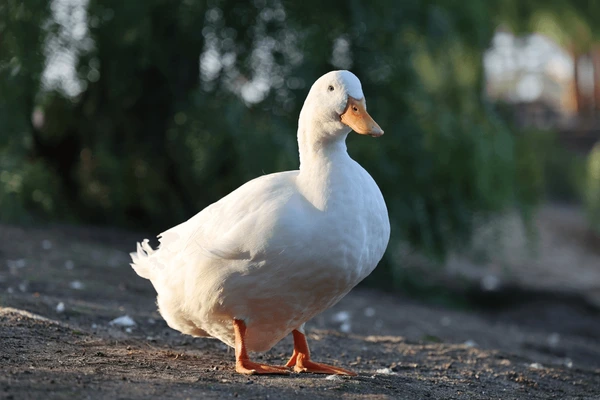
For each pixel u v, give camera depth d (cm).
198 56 1411
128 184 1409
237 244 460
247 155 1241
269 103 1327
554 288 1622
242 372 488
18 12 1192
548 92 3934
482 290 1541
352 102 472
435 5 1412
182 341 635
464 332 962
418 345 725
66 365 477
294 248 454
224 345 632
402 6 1342
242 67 1373
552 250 2088
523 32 1955
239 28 1391
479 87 1511
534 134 1634
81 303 730
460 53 1483
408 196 1391
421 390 506
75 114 1428
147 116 1441
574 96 3644
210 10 1387
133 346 579
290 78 1319
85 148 1424
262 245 454
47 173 1313
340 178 467
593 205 2406
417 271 1600
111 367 483
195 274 484
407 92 1380
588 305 1473
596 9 2188
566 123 3366
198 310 498
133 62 1370
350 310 1010
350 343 705
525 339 988
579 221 2488
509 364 670
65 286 817
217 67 1396
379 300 1207
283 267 458
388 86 1378
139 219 1485
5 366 455
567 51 3234
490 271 1753
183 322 528
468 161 1413
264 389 442
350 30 1358
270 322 496
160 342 618
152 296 866
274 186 477
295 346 528
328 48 1359
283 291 468
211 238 477
